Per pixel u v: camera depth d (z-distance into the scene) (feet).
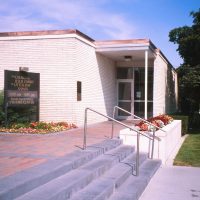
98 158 26.89
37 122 42.24
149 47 53.67
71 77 46.65
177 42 79.41
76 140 33.27
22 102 41.93
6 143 30.71
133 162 28.91
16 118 42.47
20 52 48.60
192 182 27.25
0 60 49.34
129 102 68.18
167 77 75.66
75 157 23.67
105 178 23.36
